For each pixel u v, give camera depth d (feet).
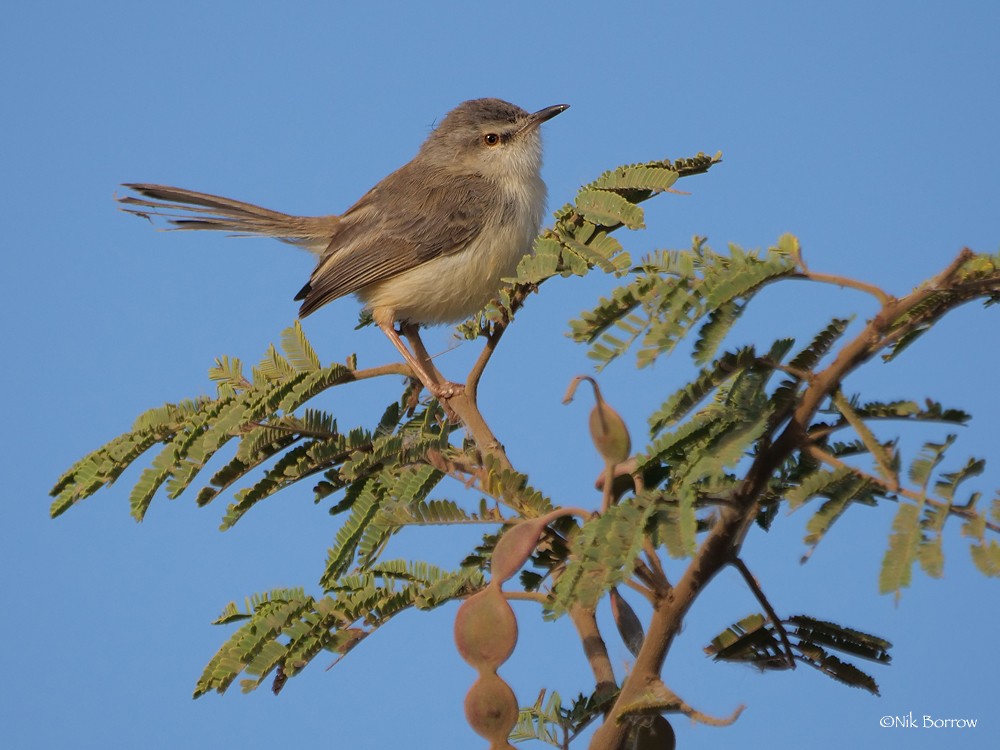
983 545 12.35
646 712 14.29
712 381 15.12
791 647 18.43
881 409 15.51
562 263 21.79
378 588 19.11
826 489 13.62
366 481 21.79
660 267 15.37
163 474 21.47
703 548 14.97
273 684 18.85
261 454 22.50
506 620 14.35
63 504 22.53
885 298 14.16
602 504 14.74
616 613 18.47
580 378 14.51
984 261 13.69
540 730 17.94
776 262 14.71
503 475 19.12
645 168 23.17
